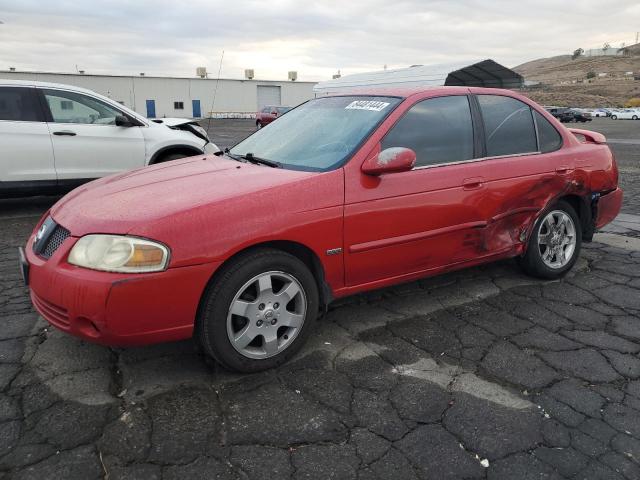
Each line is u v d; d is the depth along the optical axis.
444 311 3.88
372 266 3.34
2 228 6.17
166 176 3.39
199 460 2.30
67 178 6.76
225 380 2.93
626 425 2.59
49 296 2.70
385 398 2.79
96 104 7.00
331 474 2.24
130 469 2.24
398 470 2.27
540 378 3.00
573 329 3.61
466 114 3.89
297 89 58.53
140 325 2.62
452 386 2.91
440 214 3.55
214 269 2.71
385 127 3.44
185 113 53.72
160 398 2.75
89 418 2.57
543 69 188.50
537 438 2.49
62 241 2.81
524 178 4.00
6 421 2.54
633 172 11.86
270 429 2.52
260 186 2.99
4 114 6.39
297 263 3.00
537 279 4.50
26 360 3.10
